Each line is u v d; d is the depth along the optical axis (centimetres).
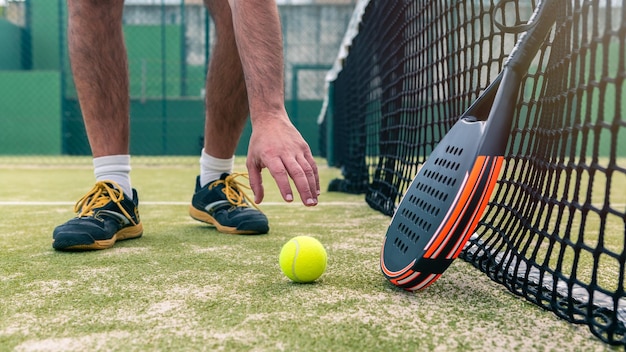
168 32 1187
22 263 122
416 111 196
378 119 289
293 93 1144
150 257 129
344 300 93
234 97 162
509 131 86
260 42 103
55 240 133
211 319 82
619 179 509
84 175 526
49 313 86
